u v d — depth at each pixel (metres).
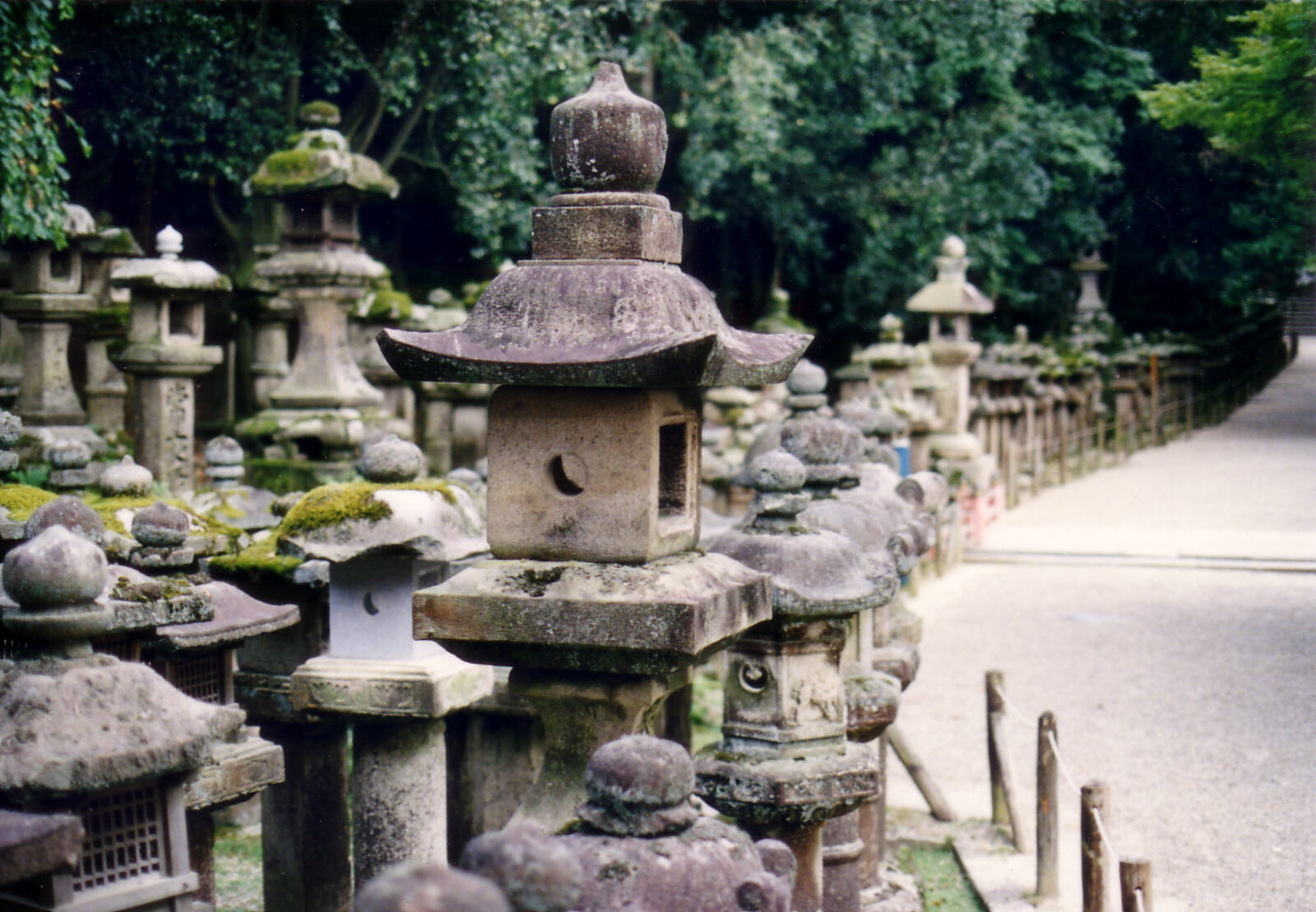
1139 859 4.55
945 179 20.55
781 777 3.71
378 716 3.85
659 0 15.59
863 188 20.97
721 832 2.41
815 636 3.85
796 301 24.20
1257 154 13.01
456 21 13.92
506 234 16.83
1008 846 6.78
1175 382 25.12
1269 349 25.53
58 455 4.84
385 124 16.78
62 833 2.35
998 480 18.06
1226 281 22.31
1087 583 13.64
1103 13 20.09
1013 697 9.52
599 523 2.99
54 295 9.16
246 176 14.52
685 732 5.47
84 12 12.79
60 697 2.62
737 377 2.97
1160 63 20.77
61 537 2.67
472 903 1.67
